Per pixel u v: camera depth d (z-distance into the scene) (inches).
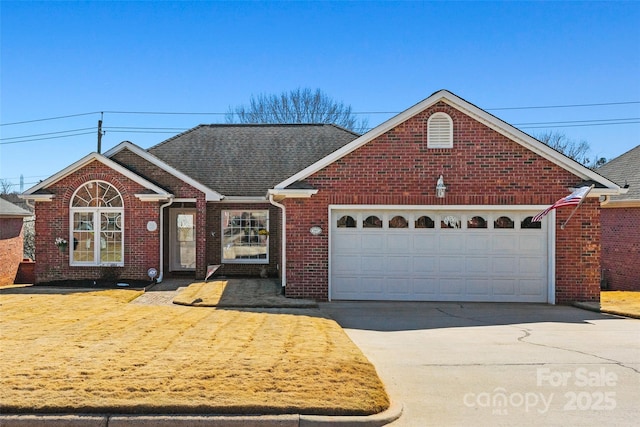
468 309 511.2
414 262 555.5
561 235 545.0
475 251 553.9
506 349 336.8
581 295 541.3
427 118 549.3
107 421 207.8
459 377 272.8
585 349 336.8
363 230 556.7
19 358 280.5
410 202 548.7
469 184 547.8
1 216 839.7
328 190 550.9
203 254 685.9
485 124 547.8
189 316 434.3
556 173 544.4
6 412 211.5
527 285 551.5
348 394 230.1
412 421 216.1
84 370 256.4
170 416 210.2
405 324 433.7
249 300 528.1
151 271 639.8
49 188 658.2
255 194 746.2
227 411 213.5
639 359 309.7
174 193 683.4
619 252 768.3
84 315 430.9
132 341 328.5
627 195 737.0
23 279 904.9
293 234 552.1
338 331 378.9
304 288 550.9
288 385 237.8
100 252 658.2
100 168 656.4
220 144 861.2
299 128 912.9
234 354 292.4
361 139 546.0
